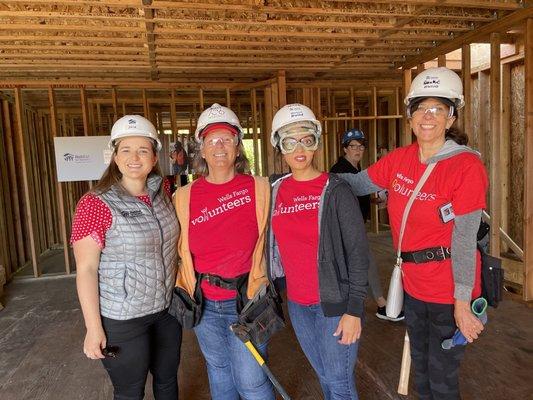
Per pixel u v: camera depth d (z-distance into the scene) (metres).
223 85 6.17
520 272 4.65
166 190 1.84
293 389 2.55
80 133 9.92
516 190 5.04
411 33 4.50
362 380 2.60
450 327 1.66
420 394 1.85
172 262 1.78
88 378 2.79
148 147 1.70
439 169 1.62
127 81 5.84
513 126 5.02
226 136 1.75
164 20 3.68
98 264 1.63
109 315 1.64
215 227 1.73
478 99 5.47
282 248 1.70
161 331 1.84
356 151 3.57
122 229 1.61
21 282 5.37
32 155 7.39
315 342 1.72
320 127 1.66
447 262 1.64
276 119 1.69
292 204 1.66
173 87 6.03
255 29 4.14
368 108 8.75
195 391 2.59
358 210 1.61
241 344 1.72
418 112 1.65
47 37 3.98
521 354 2.83
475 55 5.45
